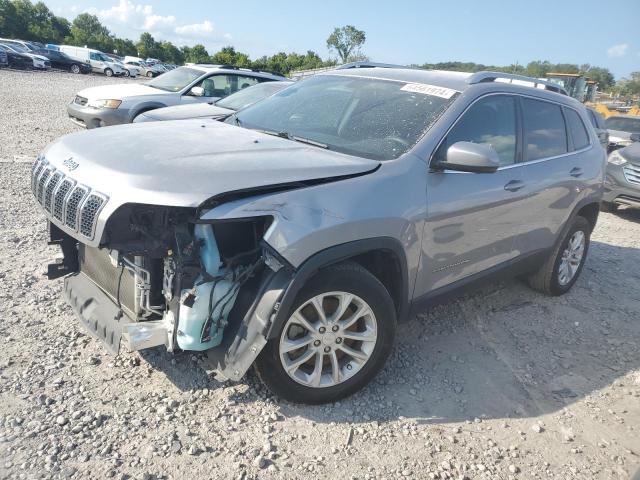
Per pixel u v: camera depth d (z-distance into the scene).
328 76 4.46
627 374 3.87
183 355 3.39
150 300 2.81
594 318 4.75
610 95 51.56
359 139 3.48
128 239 2.70
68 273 3.58
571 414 3.33
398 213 3.06
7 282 4.19
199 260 2.69
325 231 2.73
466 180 3.54
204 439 2.75
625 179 8.70
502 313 4.65
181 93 10.52
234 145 3.16
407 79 4.01
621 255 6.78
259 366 2.87
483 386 3.52
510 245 4.15
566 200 4.62
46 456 2.53
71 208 2.72
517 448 2.97
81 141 3.19
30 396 2.93
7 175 7.46
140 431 2.76
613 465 2.92
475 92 3.75
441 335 4.14
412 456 2.81
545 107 4.51
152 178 2.60
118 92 10.29
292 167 2.88
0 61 34.91
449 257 3.55
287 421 2.95
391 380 3.46
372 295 3.03
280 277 2.70
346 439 2.87
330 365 3.12
